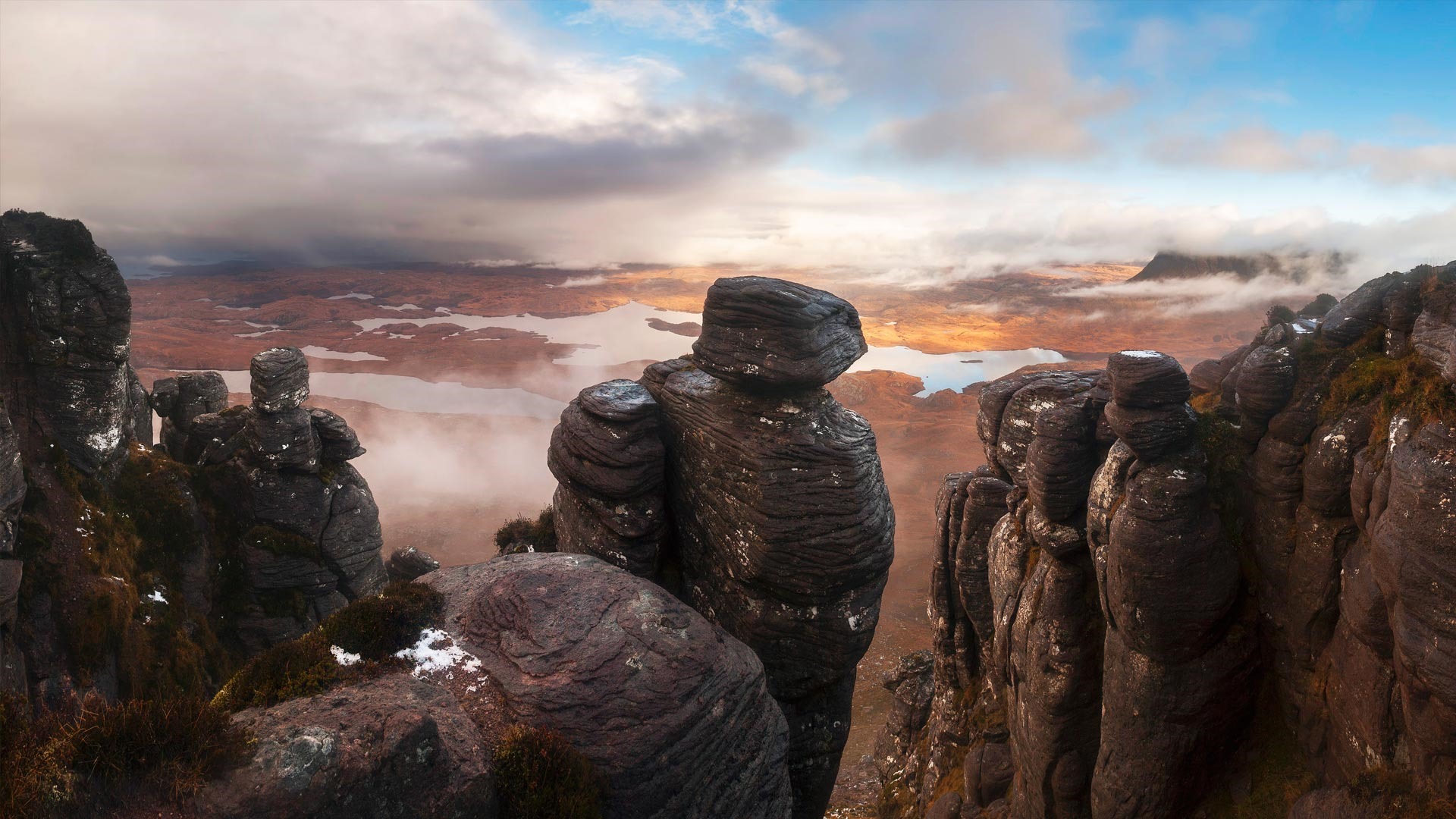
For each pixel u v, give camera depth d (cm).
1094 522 2045
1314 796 1600
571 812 1113
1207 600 1836
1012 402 2698
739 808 1348
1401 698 1502
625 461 2141
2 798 815
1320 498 1714
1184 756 1922
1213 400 2077
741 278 2081
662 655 1372
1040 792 2386
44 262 4050
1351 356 1734
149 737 905
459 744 1128
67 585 3756
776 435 2003
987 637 3102
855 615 2033
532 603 1444
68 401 4131
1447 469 1269
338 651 1272
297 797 921
